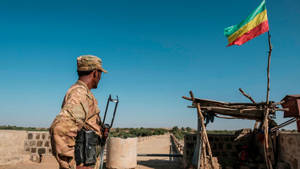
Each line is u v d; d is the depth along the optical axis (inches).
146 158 627.2
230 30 355.3
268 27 312.7
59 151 66.8
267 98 337.1
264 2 319.6
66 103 72.1
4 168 398.6
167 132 2723.9
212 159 377.1
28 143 475.5
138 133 2171.5
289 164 325.1
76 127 70.4
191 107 373.1
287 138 332.8
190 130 3211.1
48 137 489.1
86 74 86.2
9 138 430.9
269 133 367.9
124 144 407.8
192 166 378.3
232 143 448.1
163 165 481.7
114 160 404.2
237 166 420.5
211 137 452.4
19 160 446.3
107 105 102.6
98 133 85.4
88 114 79.2
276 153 360.5
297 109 350.6
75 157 76.5
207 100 355.9
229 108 357.7
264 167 381.4
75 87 80.1
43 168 414.3
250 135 450.0
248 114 372.8
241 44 339.3
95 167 82.4
